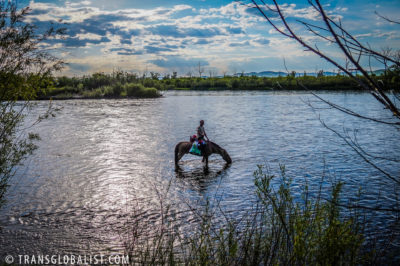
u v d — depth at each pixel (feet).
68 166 48.19
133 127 89.04
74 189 37.76
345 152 54.54
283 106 151.02
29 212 30.96
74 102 186.19
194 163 50.62
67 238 25.58
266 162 49.32
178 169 46.93
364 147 58.08
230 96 238.48
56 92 232.32
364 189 35.35
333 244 14.37
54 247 24.13
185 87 394.73
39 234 26.32
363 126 84.89
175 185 39.14
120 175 43.65
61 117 112.98
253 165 47.88
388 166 44.62
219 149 49.57
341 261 15.02
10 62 25.88
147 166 48.57
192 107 152.46
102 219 29.25
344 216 26.66
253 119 104.01
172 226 27.27
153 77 384.68
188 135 75.97
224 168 46.93
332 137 69.56
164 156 55.26
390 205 30.37
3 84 25.64
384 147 57.67
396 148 56.59
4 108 26.76
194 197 34.65
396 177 39.45
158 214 30.17
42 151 58.34
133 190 37.32
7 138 28.50
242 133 77.15
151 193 36.24
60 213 30.76
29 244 24.64
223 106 155.53
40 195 35.70
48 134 77.46
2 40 24.89
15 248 24.07
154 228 27.12
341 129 80.28
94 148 61.41
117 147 62.49
